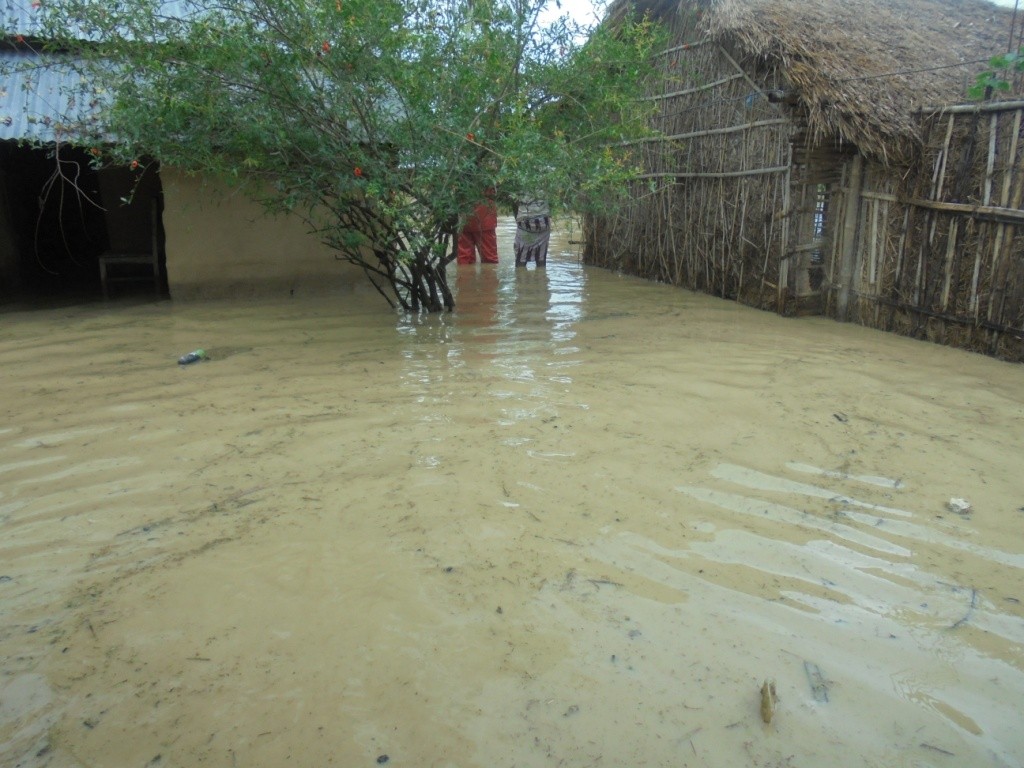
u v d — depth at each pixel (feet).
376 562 9.66
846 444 13.21
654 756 6.82
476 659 7.98
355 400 15.43
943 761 6.77
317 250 26.96
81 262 37.99
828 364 18.07
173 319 23.16
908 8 28.07
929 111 20.06
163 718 7.22
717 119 27.73
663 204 31.42
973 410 14.92
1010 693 7.57
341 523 10.58
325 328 21.99
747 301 26.37
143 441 13.42
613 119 23.91
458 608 8.78
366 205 22.08
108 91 20.75
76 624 8.54
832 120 20.70
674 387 16.17
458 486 11.59
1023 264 17.98
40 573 9.50
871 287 22.43
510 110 20.43
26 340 20.56
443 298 25.48
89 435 13.71
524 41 20.01
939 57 23.70
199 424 14.20
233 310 24.52
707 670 7.87
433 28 19.40
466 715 7.27
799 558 9.80
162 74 18.61
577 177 21.98
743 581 9.32
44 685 7.63
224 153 21.02
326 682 7.67
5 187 32.19
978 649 8.18
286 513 10.85
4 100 22.67
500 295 28.40
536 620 8.59
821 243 23.91
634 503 11.11
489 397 15.51
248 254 26.25
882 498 11.33
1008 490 11.56
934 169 20.06
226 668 7.86
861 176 22.47
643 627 8.50
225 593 9.07
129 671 7.82
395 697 7.48
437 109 19.56
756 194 25.59
